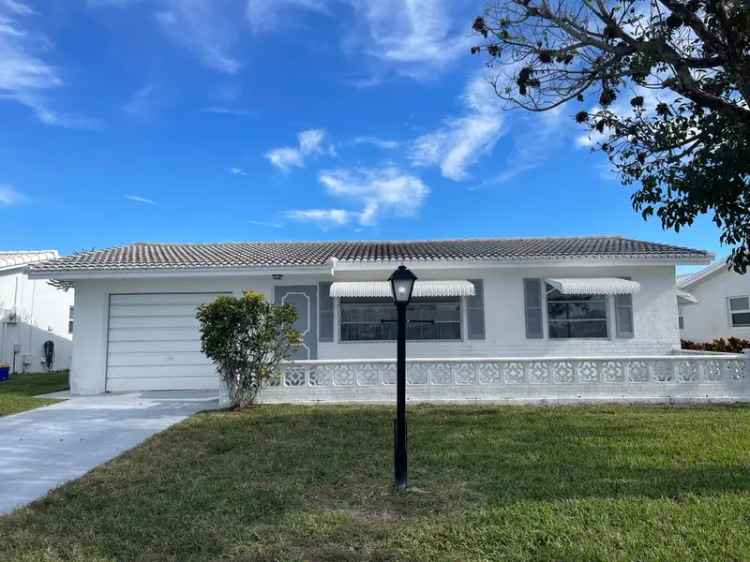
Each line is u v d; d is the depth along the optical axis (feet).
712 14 25.29
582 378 44.75
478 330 56.80
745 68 24.39
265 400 44.86
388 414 39.09
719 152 25.93
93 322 53.98
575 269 57.52
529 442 30.27
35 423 37.29
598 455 27.25
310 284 56.44
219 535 17.84
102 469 25.99
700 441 29.78
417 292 53.88
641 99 28.60
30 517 19.71
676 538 16.94
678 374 44.73
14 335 83.76
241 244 74.69
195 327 55.36
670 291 57.11
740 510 19.19
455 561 15.79
